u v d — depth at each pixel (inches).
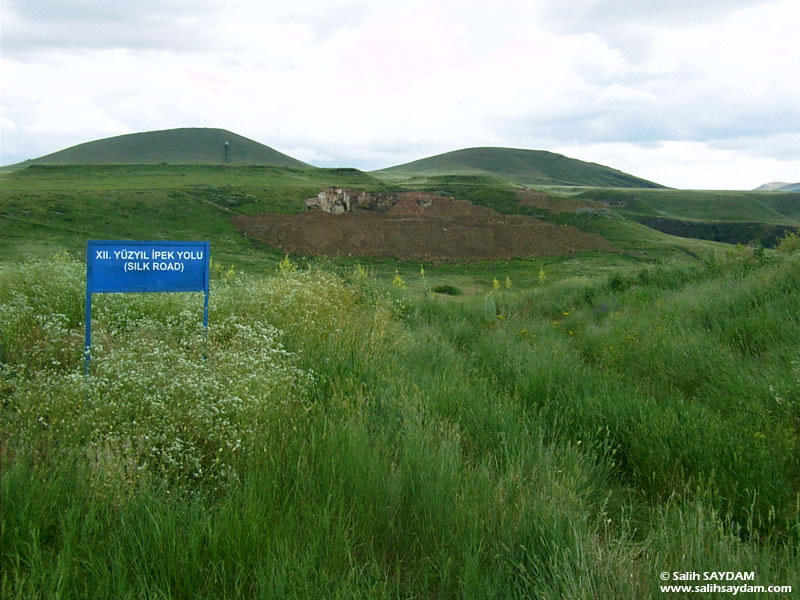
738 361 267.9
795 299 345.1
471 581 107.4
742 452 169.5
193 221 2957.7
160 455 148.4
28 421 146.6
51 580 95.3
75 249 1883.6
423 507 132.2
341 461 145.3
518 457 164.6
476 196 4325.8
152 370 182.5
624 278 677.3
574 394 234.5
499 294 804.0
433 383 230.4
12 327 238.1
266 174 5241.1
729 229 5497.1
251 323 283.9
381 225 3270.2
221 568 106.0
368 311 406.6
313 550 110.3
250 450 147.9
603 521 138.8
